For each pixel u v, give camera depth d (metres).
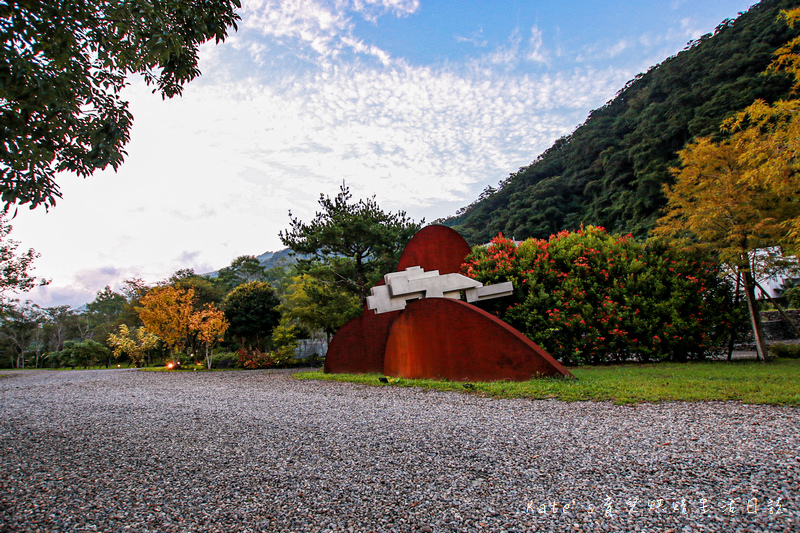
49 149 4.16
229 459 4.53
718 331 11.88
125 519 3.15
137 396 9.90
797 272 10.70
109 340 28.97
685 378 8.09
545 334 11.70
